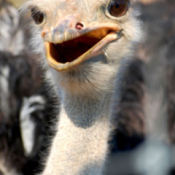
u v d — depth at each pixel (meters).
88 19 6.77
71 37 6.31
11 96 13.34
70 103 7.22
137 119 13.36
